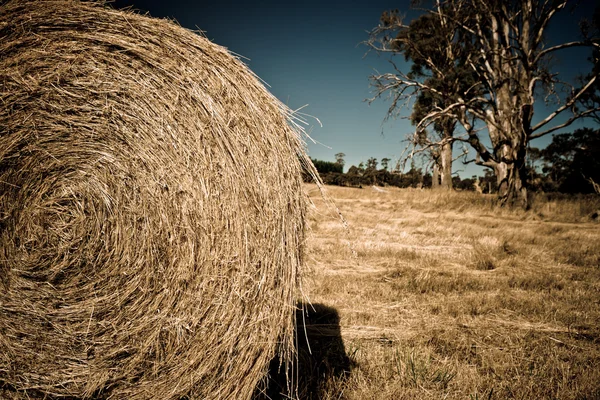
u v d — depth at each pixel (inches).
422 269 254.1
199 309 98.0
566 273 255.8
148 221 98.1
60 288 95.7
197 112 100.9
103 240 97.7
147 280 97.3
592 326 168.6
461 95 757.3
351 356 138.7
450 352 145.3
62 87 97.9
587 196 954.1
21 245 94.5
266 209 103.0
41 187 96.4
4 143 92.7
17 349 94.5
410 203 745.6
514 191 700.7
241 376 101.5
